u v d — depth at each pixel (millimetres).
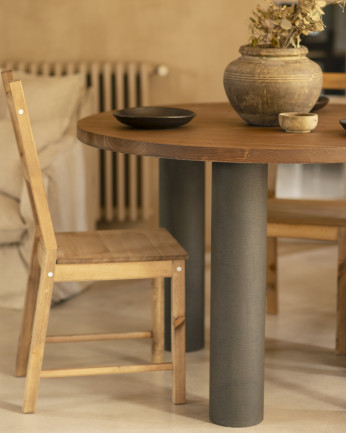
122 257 2463
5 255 3445
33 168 2373
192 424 2467
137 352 3020
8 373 2838
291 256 4250
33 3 4246
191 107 3066
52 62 4301
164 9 4188
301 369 2871
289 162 2139
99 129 2494
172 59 4234
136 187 4305
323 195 5129
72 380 2783
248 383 2422
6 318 3354
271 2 2500
